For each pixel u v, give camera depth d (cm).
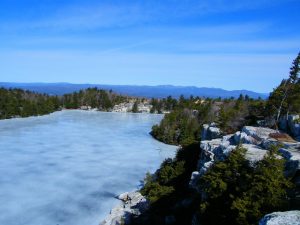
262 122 6850
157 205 4981
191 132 12756
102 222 5059
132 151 10531
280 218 1600
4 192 6184
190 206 4584
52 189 6488
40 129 13988
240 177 3241
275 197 2752
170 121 14075
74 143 11175
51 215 5328
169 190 5153
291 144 4138
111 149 10600
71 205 5753
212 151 4988
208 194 3416
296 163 3291
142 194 5466
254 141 4672
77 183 6919
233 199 3009
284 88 6581
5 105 17450
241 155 3378
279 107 6456
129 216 4928
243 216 2672
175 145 12475
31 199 5931
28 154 9206
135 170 8175
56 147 10369
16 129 13675
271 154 3006
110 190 6594
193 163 6128
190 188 5056
